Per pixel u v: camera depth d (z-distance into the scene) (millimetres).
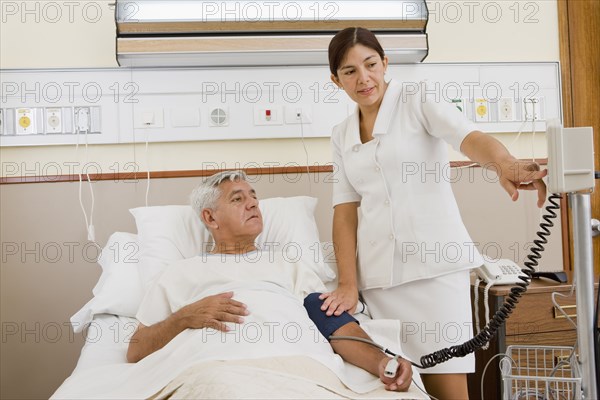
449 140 1922
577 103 2867
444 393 2004
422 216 2004
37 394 2586
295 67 2703
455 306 1995
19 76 2580
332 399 1454
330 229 2723
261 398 1388
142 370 1659
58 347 2596
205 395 1392
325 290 2025
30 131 2574
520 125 2811
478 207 2775
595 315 1349
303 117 2699
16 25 2619
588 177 1296
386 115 2020
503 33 2861
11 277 2576
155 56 2535
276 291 1873
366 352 1725
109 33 2656
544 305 2227
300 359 1559
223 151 2697
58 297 2594
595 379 1315
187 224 2365
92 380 1663
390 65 2756
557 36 2887
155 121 2633
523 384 2166
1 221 2572
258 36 2582
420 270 1989
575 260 1333
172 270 1965
